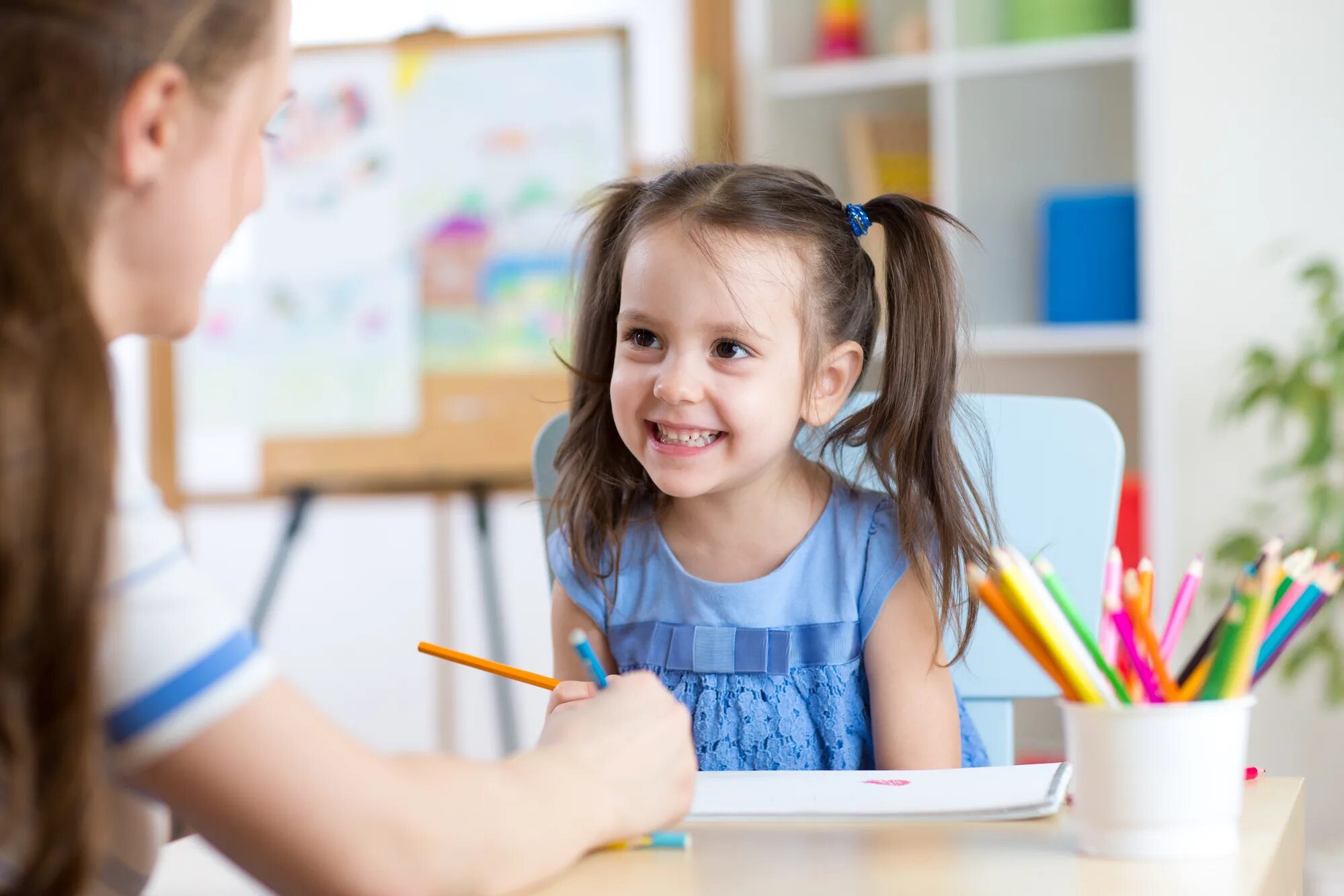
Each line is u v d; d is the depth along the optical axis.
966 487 1.16
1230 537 2.52
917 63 2.73
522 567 3.72
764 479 1.08
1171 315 2.75
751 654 1.06
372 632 3.86
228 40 0.58
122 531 0.54
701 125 2.99
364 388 3.14
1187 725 0.62
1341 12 2.65
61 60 0.53
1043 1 2.67
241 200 0.63
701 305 0.98
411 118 3.13
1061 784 0.75
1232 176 2.71
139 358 3.44
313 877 0.56
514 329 3.06
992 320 2.76
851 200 2.88
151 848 0.64
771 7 2.92
